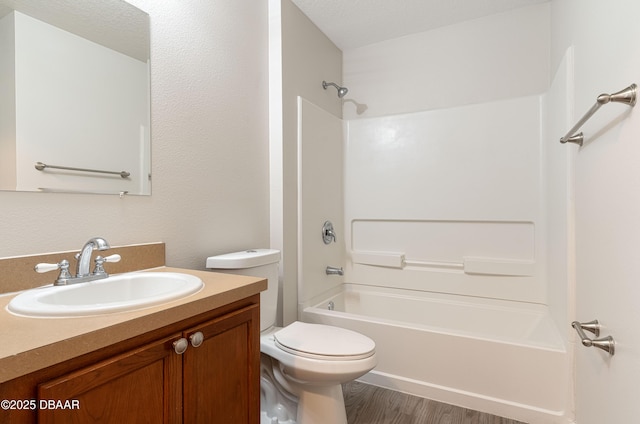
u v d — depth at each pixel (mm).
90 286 981
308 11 2215
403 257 2490
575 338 1468
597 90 1131
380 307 2514
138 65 1287
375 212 2592
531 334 1923
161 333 767
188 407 821
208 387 879
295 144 2121
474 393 1679
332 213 2537
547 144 2029
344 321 1991
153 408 742
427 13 2250
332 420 1394
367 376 1927
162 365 766
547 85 2115
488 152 2242
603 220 1058
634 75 828
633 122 830
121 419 679
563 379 1510
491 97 2275
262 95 1970
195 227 1521
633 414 816
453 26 2389
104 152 1168
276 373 1526
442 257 2379
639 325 786
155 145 1346
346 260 2689
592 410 1203
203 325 868
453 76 2389
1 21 930
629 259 848
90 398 629
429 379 1777
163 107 1380
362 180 2645
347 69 2752
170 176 1407
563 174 1587
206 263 1515
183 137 1467
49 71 1028
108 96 1186
